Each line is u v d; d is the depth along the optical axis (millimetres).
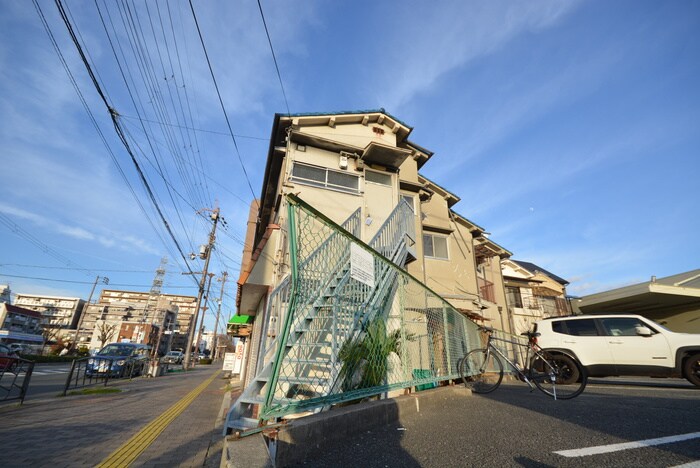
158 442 4082
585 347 6801
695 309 12125
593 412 3510
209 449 3873
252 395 2928
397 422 3246
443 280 12297
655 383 7223
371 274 3678
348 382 3152
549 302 19141
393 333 4082
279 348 2420
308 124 10000
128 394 8484
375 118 11156
